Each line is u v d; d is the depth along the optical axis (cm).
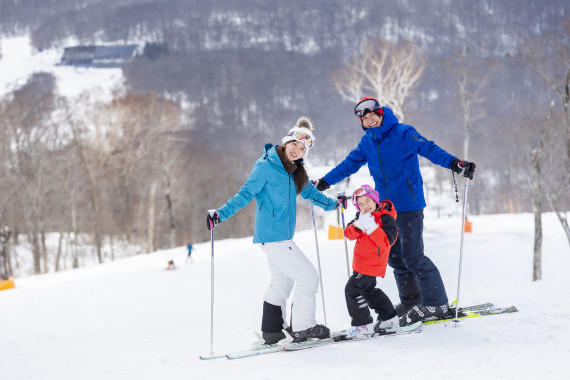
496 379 265
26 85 9800
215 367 381
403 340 387
